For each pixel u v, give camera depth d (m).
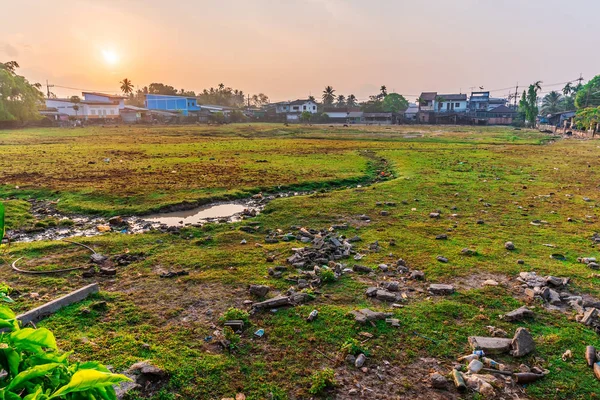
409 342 5.10
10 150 27.48
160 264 7.77
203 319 5.64
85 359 4.54
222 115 79.94
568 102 98.25
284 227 10.46
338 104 136.50
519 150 30.34
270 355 4.82
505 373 4.50
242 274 7.24
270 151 28.73
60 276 7.14
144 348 4.85
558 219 11.06
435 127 71.44
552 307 6.01
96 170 19.02
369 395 4.19
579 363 4.70
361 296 6.41
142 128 58.22
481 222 10.64
